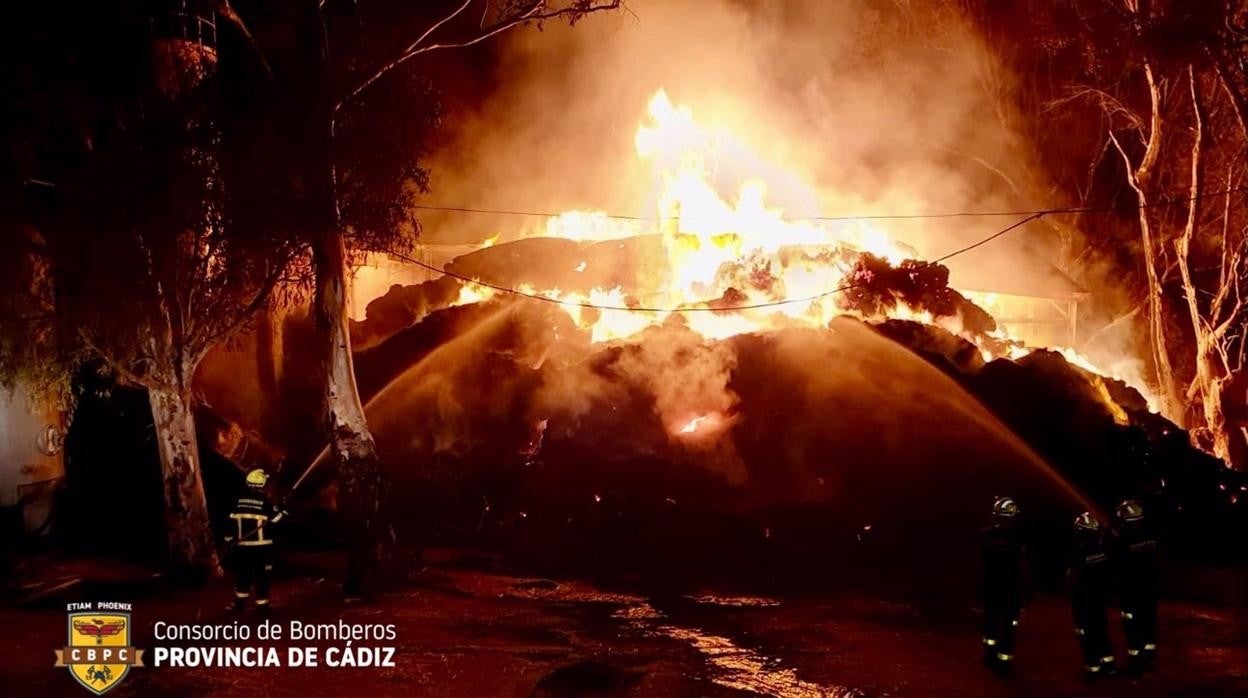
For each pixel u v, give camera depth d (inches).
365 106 537.0
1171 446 773.9
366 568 532.1
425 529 730.8
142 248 516.4
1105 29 916.6
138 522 644.7
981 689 382.9
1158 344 1055.0
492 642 443.8
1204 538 689.0
